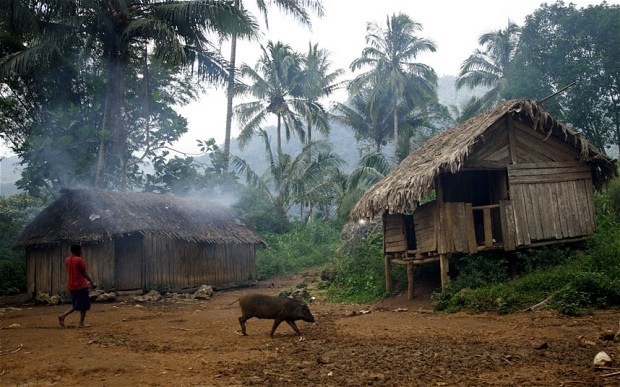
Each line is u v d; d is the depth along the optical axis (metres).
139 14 21.55
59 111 22.27
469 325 9.21
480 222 15.38
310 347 7.46
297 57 41.72
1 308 15.55
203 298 18.17
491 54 41.84
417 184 12.26
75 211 18.12
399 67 42.62
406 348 7.17
